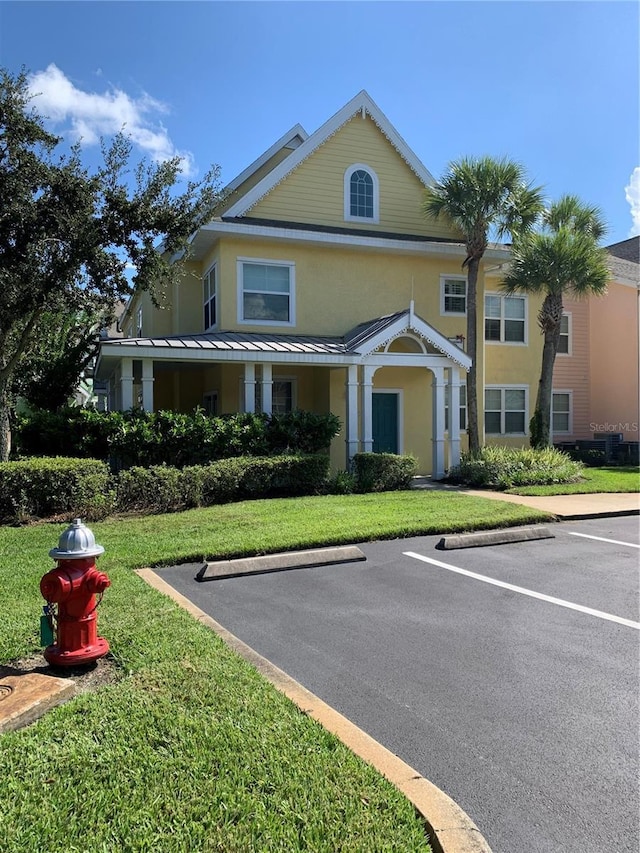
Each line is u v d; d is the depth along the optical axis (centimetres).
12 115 1014
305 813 268
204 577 667
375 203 1677
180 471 1053
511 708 386
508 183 1532
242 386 1485
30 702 350
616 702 395
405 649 480
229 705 361
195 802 274
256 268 1521
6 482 911
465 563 749
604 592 635
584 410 2233
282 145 1861
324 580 671
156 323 1805
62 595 389
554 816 282
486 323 1920
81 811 268
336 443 1560
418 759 329
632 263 2378
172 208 1161
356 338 1448
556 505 1148
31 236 1041
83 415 1173
